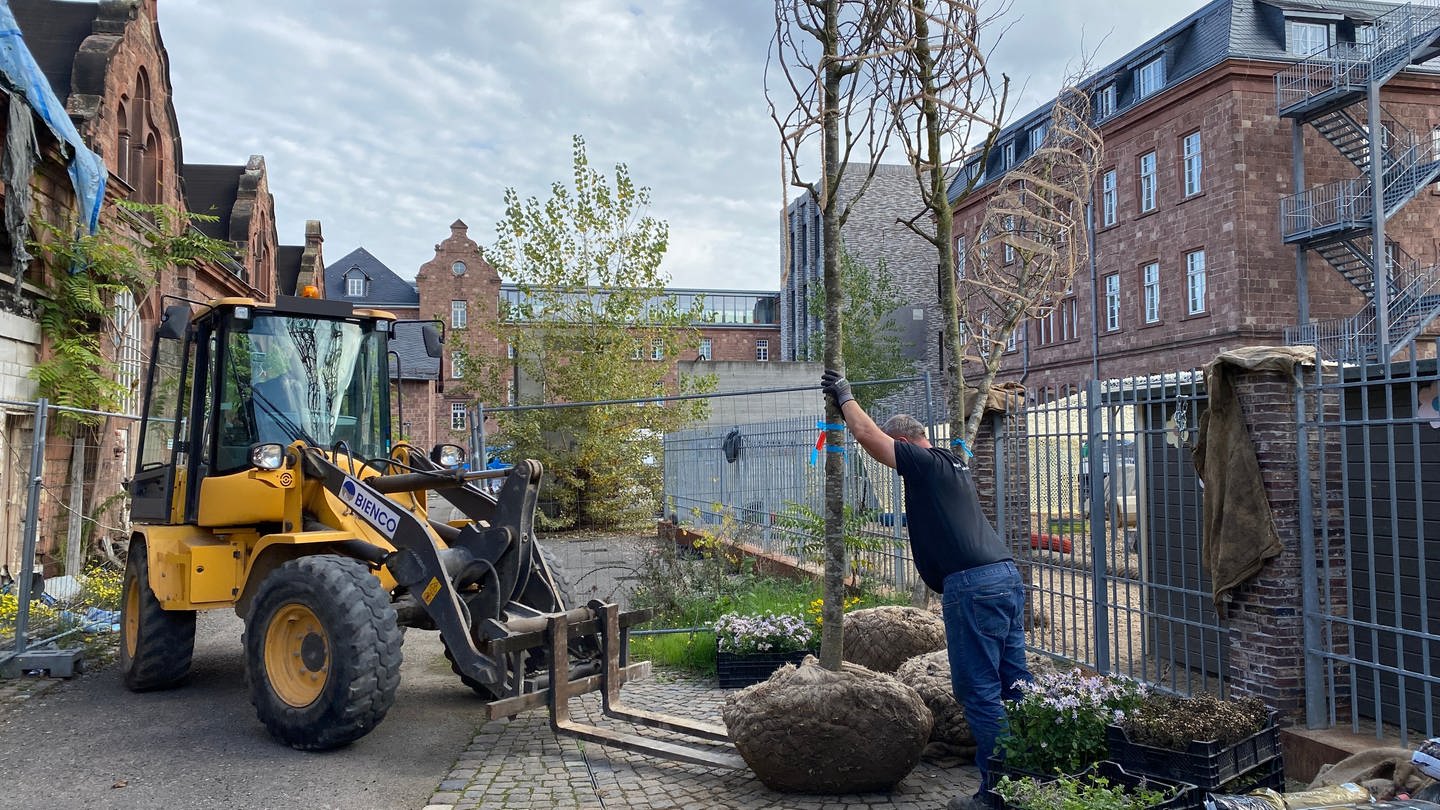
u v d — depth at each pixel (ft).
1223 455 17.31
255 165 83.35
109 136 45.21
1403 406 16.49
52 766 17.10
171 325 20.26
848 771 14.87
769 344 254.88
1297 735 15.58
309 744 17.69
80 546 36.81
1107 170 108.37
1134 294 103.45
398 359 24.54
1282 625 16.46
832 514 15.78
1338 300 90.53
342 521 20.10
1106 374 107.65
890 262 177.88
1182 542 18.57
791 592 30.37
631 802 15.12
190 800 15.35
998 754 13.70
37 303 38.29
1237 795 11.80
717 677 23.49
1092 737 13.35
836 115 15.24
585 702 21.54
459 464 23.38
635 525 64.95
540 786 15.96
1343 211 81.82
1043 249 21.18
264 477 20.85
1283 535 16.51
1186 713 12.93
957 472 14.55
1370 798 11.91
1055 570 23.29
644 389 67.26
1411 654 16.44
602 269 67.82
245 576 21.50
